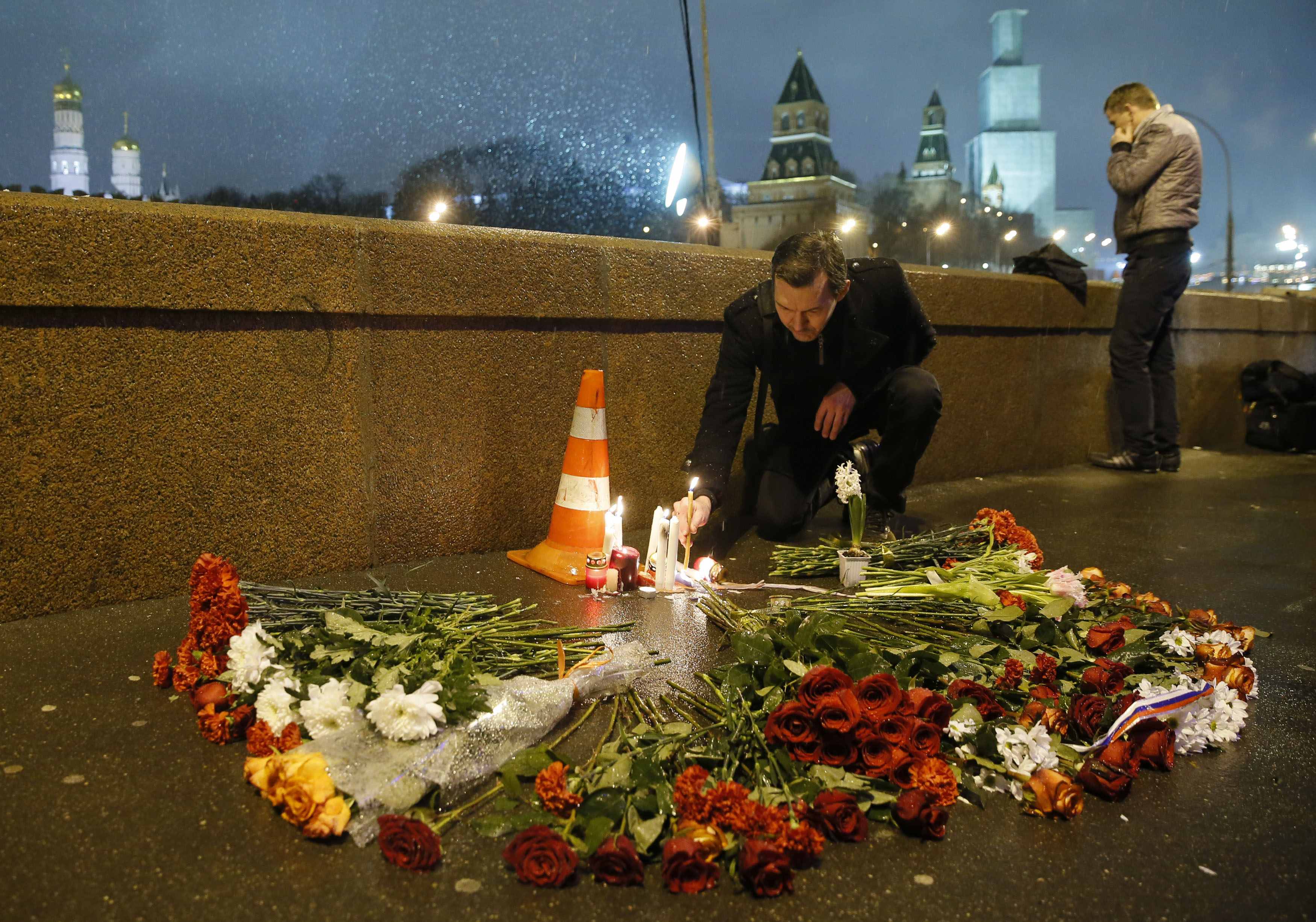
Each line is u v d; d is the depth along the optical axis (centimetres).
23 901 162
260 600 278
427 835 169
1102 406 720
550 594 340
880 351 398
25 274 282
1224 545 452
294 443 345
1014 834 195
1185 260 639
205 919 160
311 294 337
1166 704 223
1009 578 319
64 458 300
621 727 228
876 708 205
